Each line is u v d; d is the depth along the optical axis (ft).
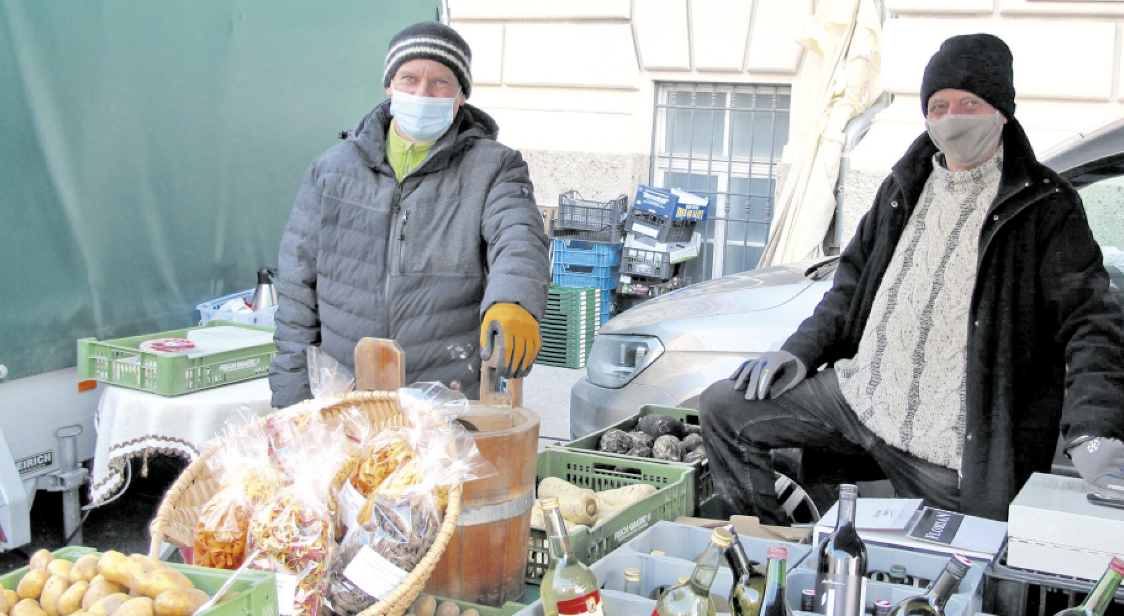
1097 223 10.65
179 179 13.84
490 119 9.56
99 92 12.46
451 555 6.11
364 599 5.03
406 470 5.30
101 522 13.50
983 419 8.23
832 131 26.76
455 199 8.86
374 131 8.99
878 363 8.85
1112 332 7.77
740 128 30.63
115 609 4.22
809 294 13.32
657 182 31.89
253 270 15.49
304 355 9.17
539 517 7.12
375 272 8.78
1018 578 5.83
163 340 12.10
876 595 5.73
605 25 30.53
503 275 7.91
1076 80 24.04
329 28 16.79
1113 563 5.09
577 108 31.35
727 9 29.07
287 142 16.01
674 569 6.32
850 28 26.40
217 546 5.06
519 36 31.32
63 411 12.14
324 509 5.10
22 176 11.52
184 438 11.32
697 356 13.35
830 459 10.41
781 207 27.81
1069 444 7.38
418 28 8.61
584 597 5.19
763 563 6.72
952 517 7.03
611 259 27.84
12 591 4.47
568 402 22.12
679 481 8.64
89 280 12.44
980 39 7.99
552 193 31.60
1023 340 8.19
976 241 8.31
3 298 11.34
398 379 6.70
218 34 14.34
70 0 11.96
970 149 8.10
